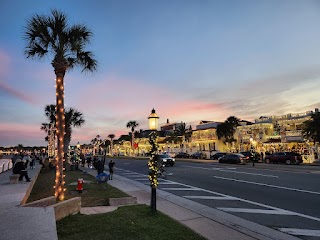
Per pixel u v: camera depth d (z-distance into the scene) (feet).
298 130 149.89
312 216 26.35
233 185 47.91
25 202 30.45
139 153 305.73
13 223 18.40
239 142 182.91
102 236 18.88
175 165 105.40
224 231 21.38
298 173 64.39
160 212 26.68
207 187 46.98
